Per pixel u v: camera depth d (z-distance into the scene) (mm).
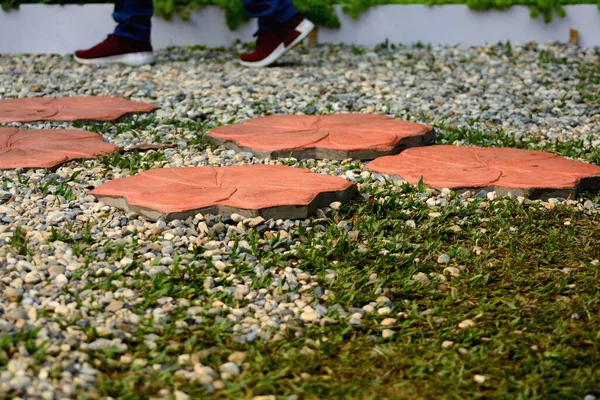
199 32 7805
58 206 3680
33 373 2373
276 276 3105
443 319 2836
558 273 3205
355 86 6254
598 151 4762
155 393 2346
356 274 3146
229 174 4031
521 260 3311
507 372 2510
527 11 7621
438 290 3070
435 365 2543
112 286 2912
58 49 7707
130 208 3613
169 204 3568
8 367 2389
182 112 5516
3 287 2879
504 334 2738
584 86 6309
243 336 2670
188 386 2381
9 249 3152
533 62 7023
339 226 3564
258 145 4559
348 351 2619
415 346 2648
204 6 7727
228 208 3566
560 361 2564
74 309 2752
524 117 5570
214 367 2506
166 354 2555
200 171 4074
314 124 5070
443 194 3971
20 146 4496
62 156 4312
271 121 5148
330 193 3775
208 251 3266
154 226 3459
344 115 5359
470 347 2666
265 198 3645
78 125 5105
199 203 3584
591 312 2902
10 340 2506
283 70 6758
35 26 7652
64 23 7656
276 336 2691
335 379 2465
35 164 4152
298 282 3070
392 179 4207
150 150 4645
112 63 6992
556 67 6848
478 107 5750
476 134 5043
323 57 7273
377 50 7535
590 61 7098
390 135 4781
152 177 3965
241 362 2533
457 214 3766
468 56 7230
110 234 3371
